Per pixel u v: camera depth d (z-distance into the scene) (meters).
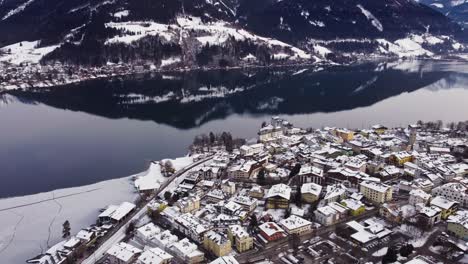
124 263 167.25
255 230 195.12
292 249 179.62
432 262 159.25
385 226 195.38
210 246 179.50
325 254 174.62
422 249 175.62
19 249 187.25
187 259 169.12
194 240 188.88
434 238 184.75
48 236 198.50
